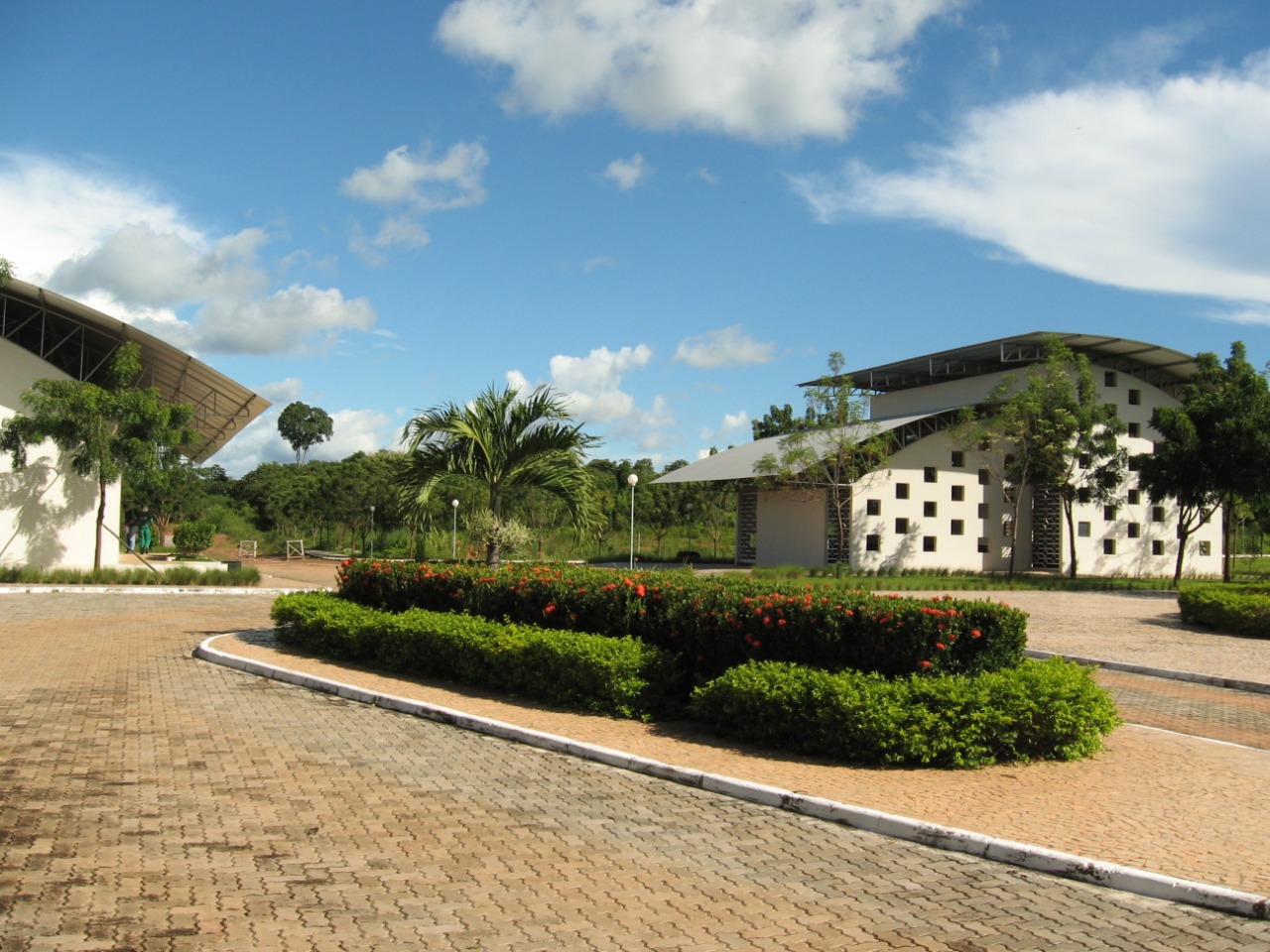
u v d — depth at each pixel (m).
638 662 9.04
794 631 8.69
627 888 4.86
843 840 5.77
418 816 5.98
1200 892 4.86
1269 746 8.99
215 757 7.36
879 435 40.94
